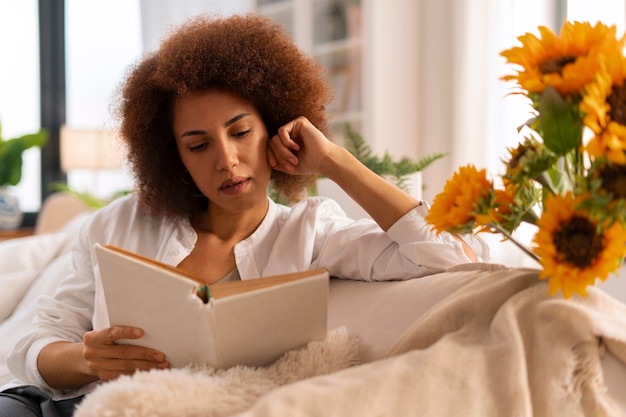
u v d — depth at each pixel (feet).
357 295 3.85
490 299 2.97
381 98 11.98
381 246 4.06
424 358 2.69
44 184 15.60
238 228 4.35
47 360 3.90
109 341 3.14
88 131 14.62
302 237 4.28
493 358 2.74
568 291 2.41
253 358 3.04
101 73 15.84
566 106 2.52
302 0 12.53
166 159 4.34
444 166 11.96
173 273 2.86
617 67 2.45
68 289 4.36
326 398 2.48
